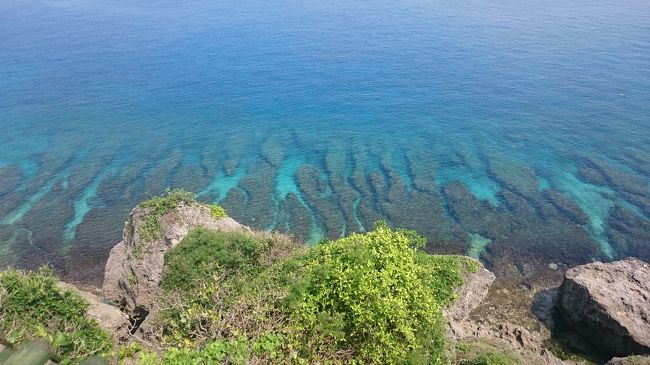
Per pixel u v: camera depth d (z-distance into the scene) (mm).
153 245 24969
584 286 26469
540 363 22922
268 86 67000
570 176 44188
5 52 78625
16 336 13844
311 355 15336
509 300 29828
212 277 20219
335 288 17312
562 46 79125
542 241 35281
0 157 47438
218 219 26703
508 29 90188
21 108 58562
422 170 45531
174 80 68688
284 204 40031
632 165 45781
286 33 92000
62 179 43719
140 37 88562
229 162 47375
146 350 14945
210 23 99312
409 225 37281
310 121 56656
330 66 74312
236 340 14391
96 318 20953
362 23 98688
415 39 86688
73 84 66438
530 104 59656
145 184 43094
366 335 16375
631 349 24672
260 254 23484
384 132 53719
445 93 63656
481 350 22422
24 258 33312
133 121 56156
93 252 34000
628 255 33656
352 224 37344
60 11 107625
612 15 96812
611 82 64438
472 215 38500
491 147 50000
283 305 16750
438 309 19141
